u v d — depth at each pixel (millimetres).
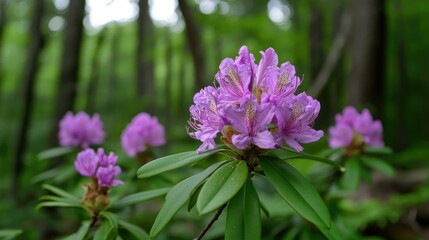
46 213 4082
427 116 13734
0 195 7461
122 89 20984
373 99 6438
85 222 1996
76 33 5746
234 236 1432
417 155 8008
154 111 12523
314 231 2752
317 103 1584
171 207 1405
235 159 1570
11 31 14742
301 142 1536
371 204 5242
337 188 2986
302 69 12680
